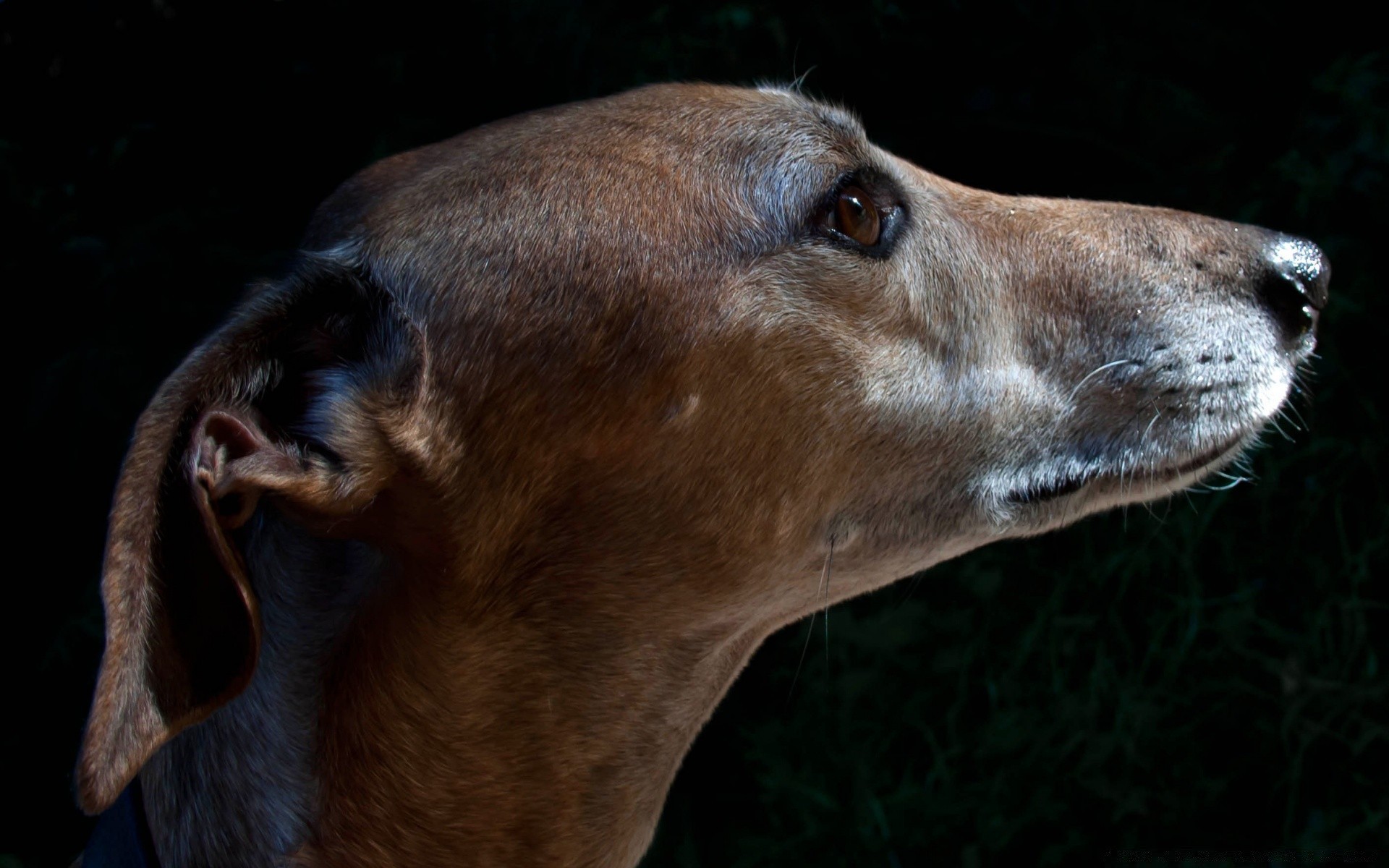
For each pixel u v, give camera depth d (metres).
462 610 0.69
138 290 0.96
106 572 0.63
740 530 0.71
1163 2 1.05
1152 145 1.03
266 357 0.67
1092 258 0.75
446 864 0.71
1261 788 0.97
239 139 1.00
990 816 0.95
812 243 0.71
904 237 0.73
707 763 0.98
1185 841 0.96
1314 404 0.99
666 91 0.73
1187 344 0.74
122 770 0.62
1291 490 0.99
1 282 0.99
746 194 0.71
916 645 0.97
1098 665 0.96
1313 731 0.96
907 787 0.95
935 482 0.73
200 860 0.70
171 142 1.00
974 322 0.73
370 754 0.70
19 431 0.98
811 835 0.94
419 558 0.69
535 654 0.70
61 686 0.97
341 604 0.70
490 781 0.70
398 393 0.68
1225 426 0.74
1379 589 0.98
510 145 0.71
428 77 1.00
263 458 0.66
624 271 0.69
